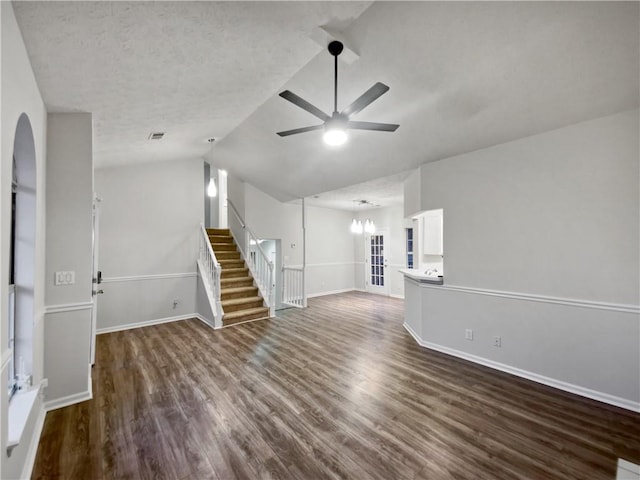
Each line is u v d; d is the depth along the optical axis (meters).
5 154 1.35
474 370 3.22
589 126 2.62
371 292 8.36
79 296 2.62
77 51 1.74
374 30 2.22
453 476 1.76
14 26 1.42
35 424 2.04
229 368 3.29
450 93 2.66
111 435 2.14
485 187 3.32
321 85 2.94
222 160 5.72
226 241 6.85
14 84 1.47
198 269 5.59
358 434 2.15
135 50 1.83
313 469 1.82
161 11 1.52
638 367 2.42
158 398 2.65
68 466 1.84
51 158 2.53
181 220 5.49
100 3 1.39
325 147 4.19
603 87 2.28
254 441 2.07
